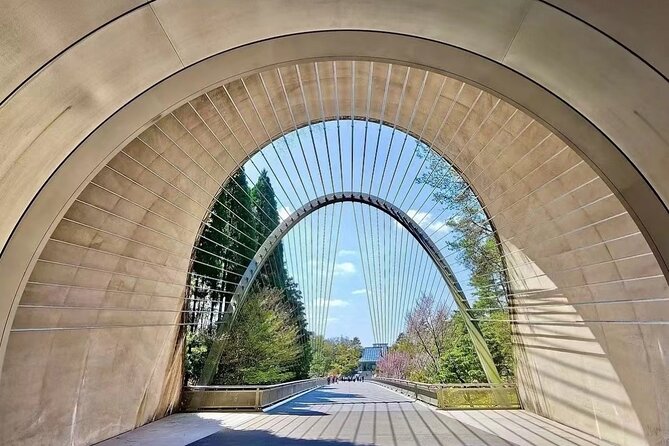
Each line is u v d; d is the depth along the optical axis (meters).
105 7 3.03
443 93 7.88
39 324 6.13
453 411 10.42
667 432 5.62
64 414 6.66
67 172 3.98
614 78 3.40
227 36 3.78
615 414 6.66
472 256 14.56
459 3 3.45
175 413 10.90
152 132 7.29
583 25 3.18
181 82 4.11
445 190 14.41
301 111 9.50
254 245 20.64
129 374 8.59
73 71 3.31
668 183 3.65
